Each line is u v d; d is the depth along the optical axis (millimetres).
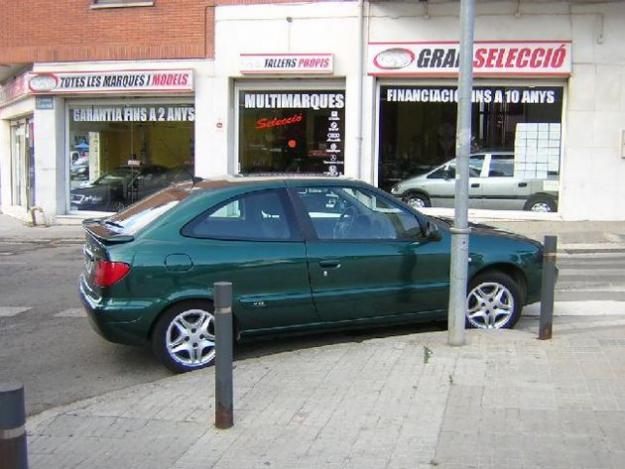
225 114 16125
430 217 6672
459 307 5855
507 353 5648
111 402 4887
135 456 4012
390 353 5730
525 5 14414
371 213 6406
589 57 14422
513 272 6723
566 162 14773
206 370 5617
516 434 4090
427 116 15352
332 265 6102
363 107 15344
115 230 6066
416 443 4027
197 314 5844
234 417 4508
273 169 16234
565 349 5746
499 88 15055
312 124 15922
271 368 5449
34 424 4555
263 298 5926
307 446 4051
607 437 4012
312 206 6238
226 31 15891
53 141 17703
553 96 14852
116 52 16719
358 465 3785
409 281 6344
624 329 6715
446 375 5145
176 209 5934
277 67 15484
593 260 11695
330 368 5406
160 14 16328
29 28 17312
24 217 19078
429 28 14875
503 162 15203
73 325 7555
